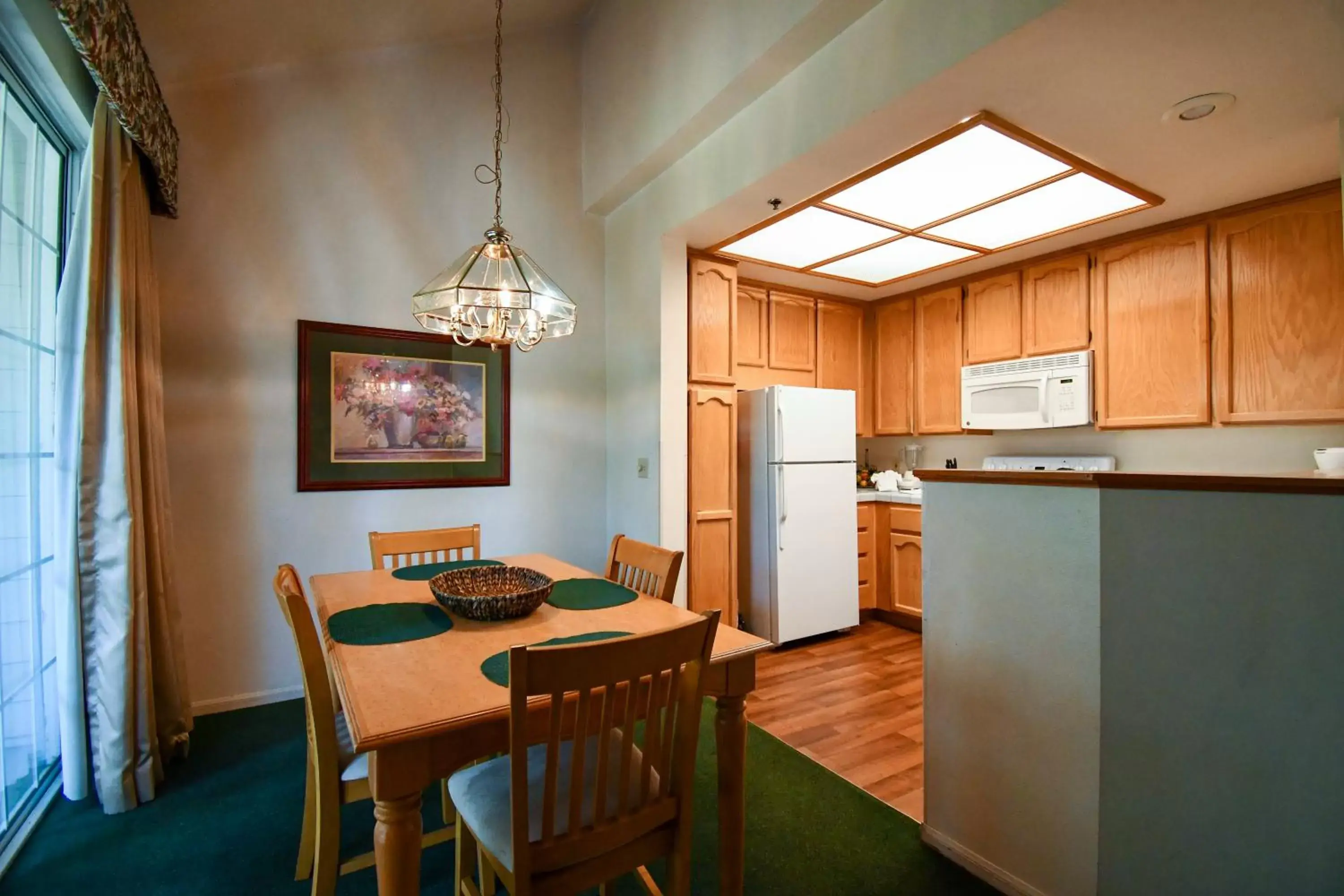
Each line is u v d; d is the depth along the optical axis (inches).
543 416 132.6
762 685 117.6
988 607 63.7
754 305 151.7
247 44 100.0
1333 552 47.0
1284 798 48.6
